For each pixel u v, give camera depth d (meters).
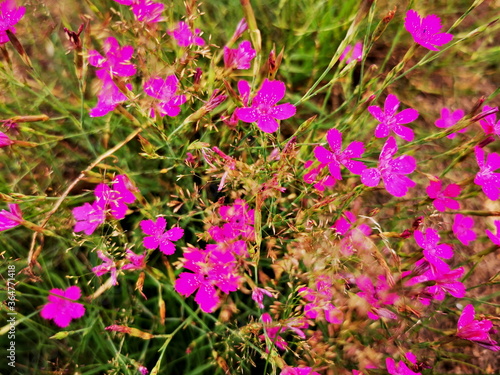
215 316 0.16
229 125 0.13
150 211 0.14
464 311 0.12
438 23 0.12
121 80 0.11
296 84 0.20
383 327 0.14
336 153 0.13
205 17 0.18
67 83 0.17
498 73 0.20
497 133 0.12
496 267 0.17
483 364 0.16
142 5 0.12
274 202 0.14
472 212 0.12
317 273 0.13
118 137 0.16
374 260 0.12
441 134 0.12
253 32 0.11
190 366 0.15
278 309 0.13
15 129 0.14
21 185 0.16
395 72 0.13
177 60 0.13
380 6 0.19
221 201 0.13
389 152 0.13
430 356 0.15
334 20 0.18
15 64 0.18
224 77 0.13
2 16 0.12
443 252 0.12
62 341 0.15
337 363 0.13
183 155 0.15
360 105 0.12
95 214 0.13
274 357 0.12
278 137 0.13
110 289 0.15
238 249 0.13
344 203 0.14
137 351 0.15
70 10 0.18
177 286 0.13
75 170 0.17
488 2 0.20
